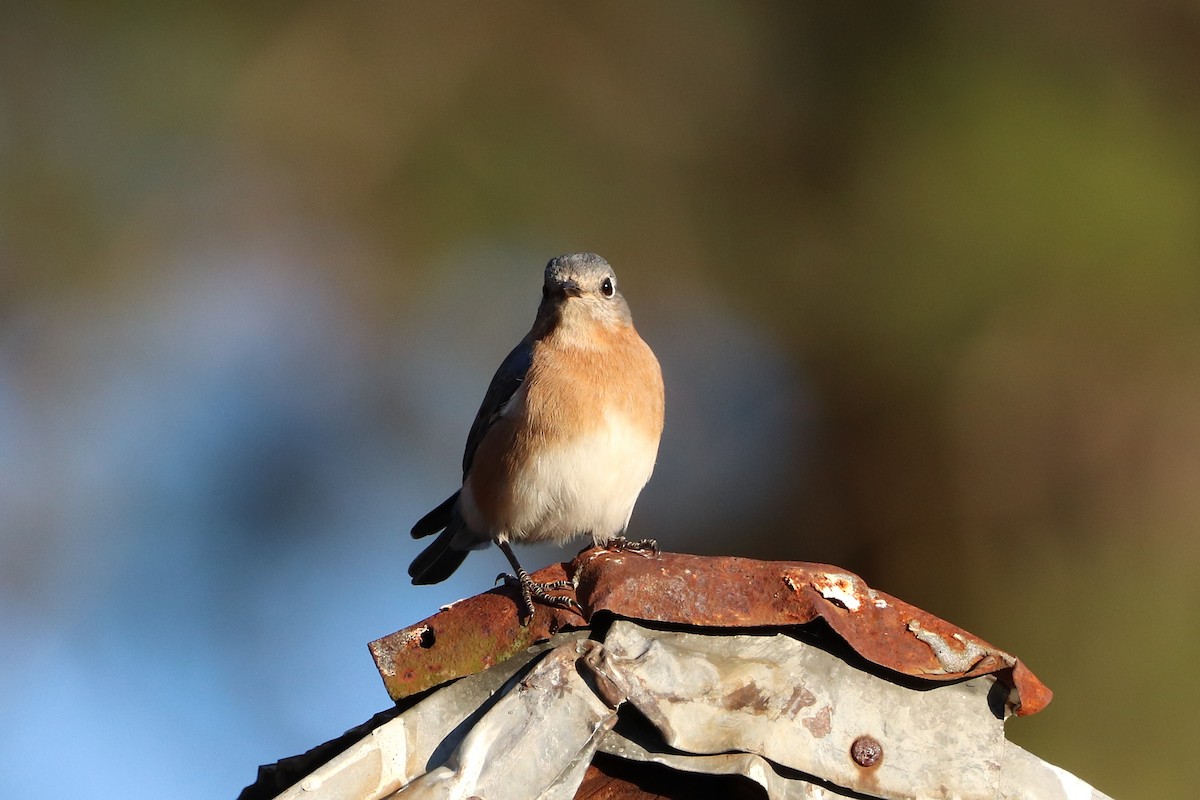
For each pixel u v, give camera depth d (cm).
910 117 1614
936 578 1472
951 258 1535
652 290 1673
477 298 1692
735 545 1565
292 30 1723
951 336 1513
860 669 609
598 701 593
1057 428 1462
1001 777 608
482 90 1723
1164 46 1594
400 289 1698
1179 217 1510
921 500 1500
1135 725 1346
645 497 1583
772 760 591
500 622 616
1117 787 1312
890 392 1535
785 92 1695
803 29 1697
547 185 1697
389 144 1711
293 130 1712
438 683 609
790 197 1666
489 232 1692
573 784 581
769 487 1574
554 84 1731
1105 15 1602
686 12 1761
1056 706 1352
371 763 592
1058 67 1593
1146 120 1559
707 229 1680
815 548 1542
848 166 1642
